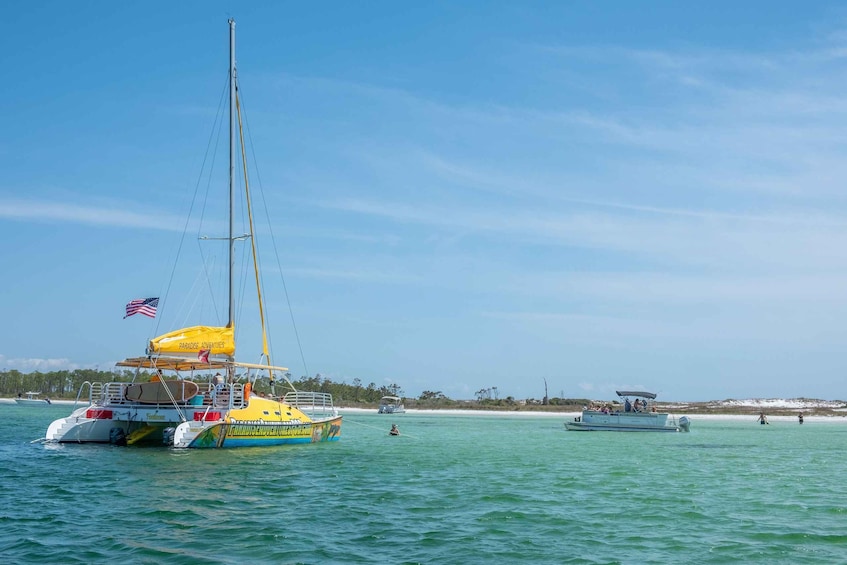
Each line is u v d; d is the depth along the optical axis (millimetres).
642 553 15180
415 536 16188
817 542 16484
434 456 35469
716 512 20406
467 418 112938
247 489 21984
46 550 14297
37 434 43562
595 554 15000
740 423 114188
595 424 69188
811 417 147250
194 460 28250
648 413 68938
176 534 15852
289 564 13570
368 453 35125
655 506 21266
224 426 30812
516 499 21750
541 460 35469
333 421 39469
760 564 14445
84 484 22266
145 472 24922
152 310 32094
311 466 28062
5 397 164875
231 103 36156
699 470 32531
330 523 17344
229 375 33844
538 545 15656
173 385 31531
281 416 34344
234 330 33438
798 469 34000
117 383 33031
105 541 15125
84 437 32750
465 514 18969
